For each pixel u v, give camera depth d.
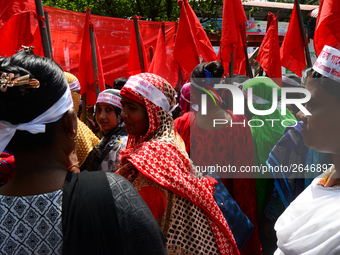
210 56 3.43
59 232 0.73
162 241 0.84
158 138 1.50
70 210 0.72
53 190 0.77
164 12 9.18
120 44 4.71
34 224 0.72
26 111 0.74
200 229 1.33
